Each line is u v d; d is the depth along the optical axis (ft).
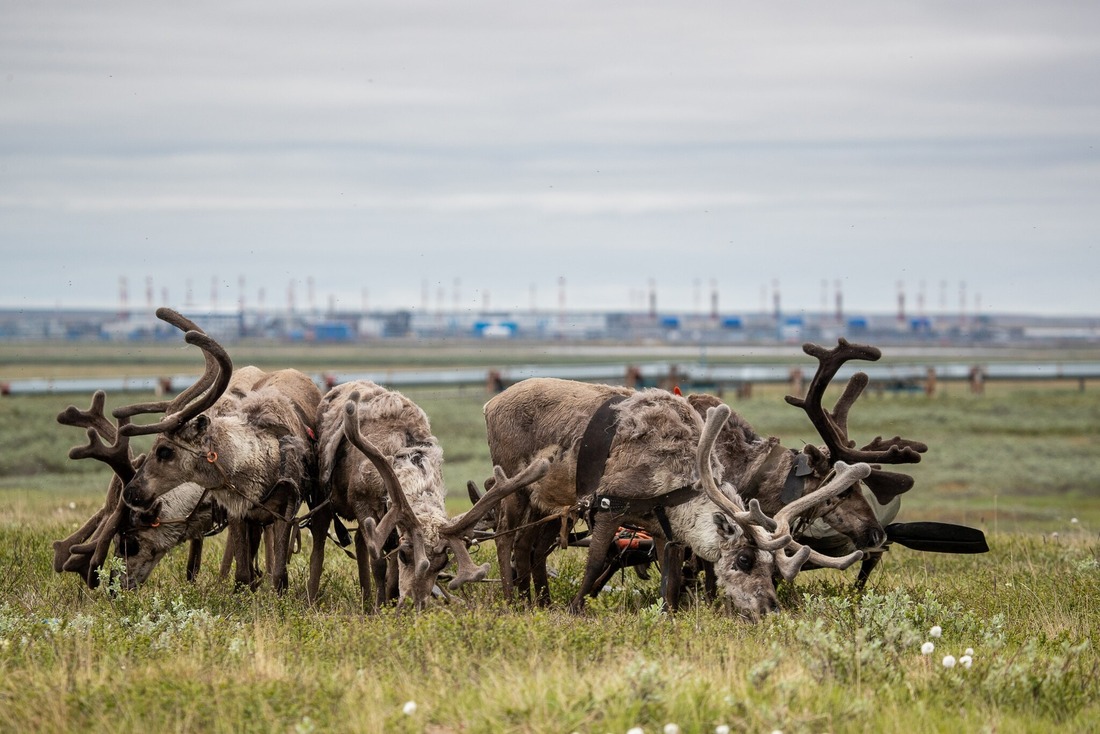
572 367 642.22
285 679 73.31
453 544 97.91
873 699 69.87
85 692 70.03
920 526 116.67
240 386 116.26
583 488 109.40
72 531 144.46
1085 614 103.81
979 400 521.24
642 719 64.54
